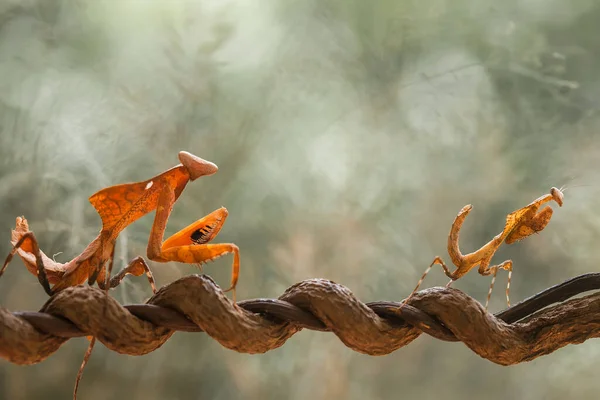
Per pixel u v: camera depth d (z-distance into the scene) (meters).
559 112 2.39
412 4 2.54
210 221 1.08
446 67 2.49
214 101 2.44
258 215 2.39
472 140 2.42
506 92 2.45
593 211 2.25
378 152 2.46
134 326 1.06
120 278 1.09
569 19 2.42
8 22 2.36
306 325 1.07
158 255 1.07
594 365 2.32
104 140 2.31
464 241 2.37
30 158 2.25
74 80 2.35
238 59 2.48
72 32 2.39
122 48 2.41
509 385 2.35
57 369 2.24
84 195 2.24
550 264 2.28
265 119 2.47
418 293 1.08
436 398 2.35
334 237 2.41
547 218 1.09
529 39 2.43
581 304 1.09
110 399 2.25
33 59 2.35
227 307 1.06
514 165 2.38
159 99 2.40
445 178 2.42
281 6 2.52
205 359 2.31
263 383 2.32
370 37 2.54
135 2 2.42
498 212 2.36
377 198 2.44
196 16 2.45
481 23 2.49
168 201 1.07
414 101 2.49
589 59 2.40
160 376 2.29
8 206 2.20
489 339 1.08
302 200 2.42
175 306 1.06
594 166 2.30
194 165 1.07
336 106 2.50
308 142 2.48
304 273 2.37
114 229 1.08
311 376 2.34
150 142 2.36
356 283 2.39
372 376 2.36
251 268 2.35
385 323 1.07
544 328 1.09
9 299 2.16
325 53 2.53
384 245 2.41
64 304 1.06
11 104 2.29
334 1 2.55
